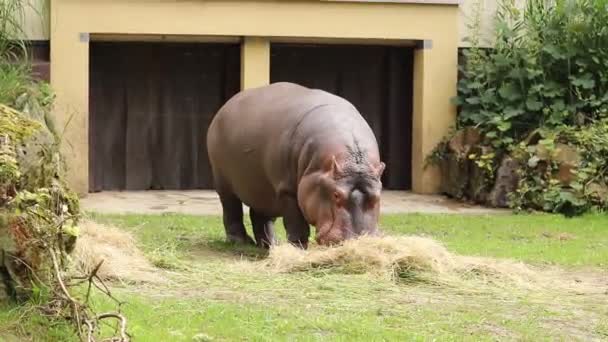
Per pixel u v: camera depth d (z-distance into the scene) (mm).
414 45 21797
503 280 11086
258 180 13625
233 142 13961
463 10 21391
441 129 21453
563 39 20453
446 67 21375
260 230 14547
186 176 22062
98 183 21516
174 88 21938
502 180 19438
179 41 21188
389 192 21844
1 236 7438
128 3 20047
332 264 11086
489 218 17844
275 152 13031
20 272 7492
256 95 14039
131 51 21672
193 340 7895
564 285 11094
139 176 21828
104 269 10422
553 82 20375
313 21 20703
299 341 8023
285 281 10523
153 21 20141
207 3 20297
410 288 10516
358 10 20875
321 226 11688
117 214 17516
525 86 20484
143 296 9570
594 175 18703
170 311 8875
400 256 10961
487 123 20453
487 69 20875
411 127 22453
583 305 10086
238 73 22000
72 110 19906
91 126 21438
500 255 13391
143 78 21750
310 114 12742
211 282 10461
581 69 20078
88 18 19938
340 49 22438
